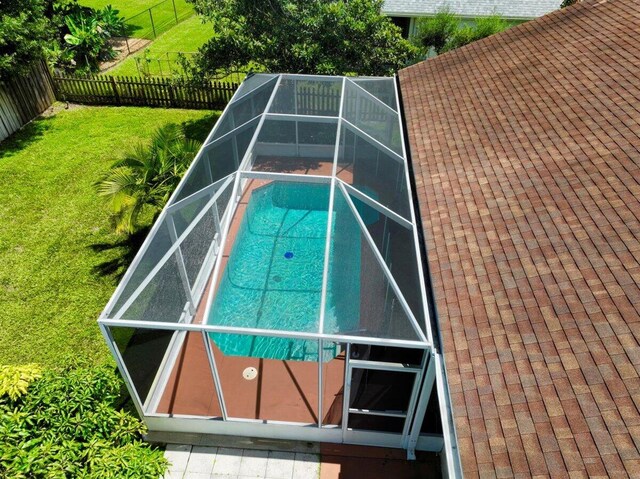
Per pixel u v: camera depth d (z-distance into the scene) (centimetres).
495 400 640
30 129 2305
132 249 1538
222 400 937
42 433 845
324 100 1656
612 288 688
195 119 2462
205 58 2088
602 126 1017
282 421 976
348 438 991
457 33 2416
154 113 2520
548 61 1397
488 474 575
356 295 957
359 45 2016
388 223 1078
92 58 3008
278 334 804
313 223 1430
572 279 730
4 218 1664
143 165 1455
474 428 623
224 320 1184
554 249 794
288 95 1689
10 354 1181
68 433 864
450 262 868
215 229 1218
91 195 1797
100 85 2555
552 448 564
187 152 1520
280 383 1038
